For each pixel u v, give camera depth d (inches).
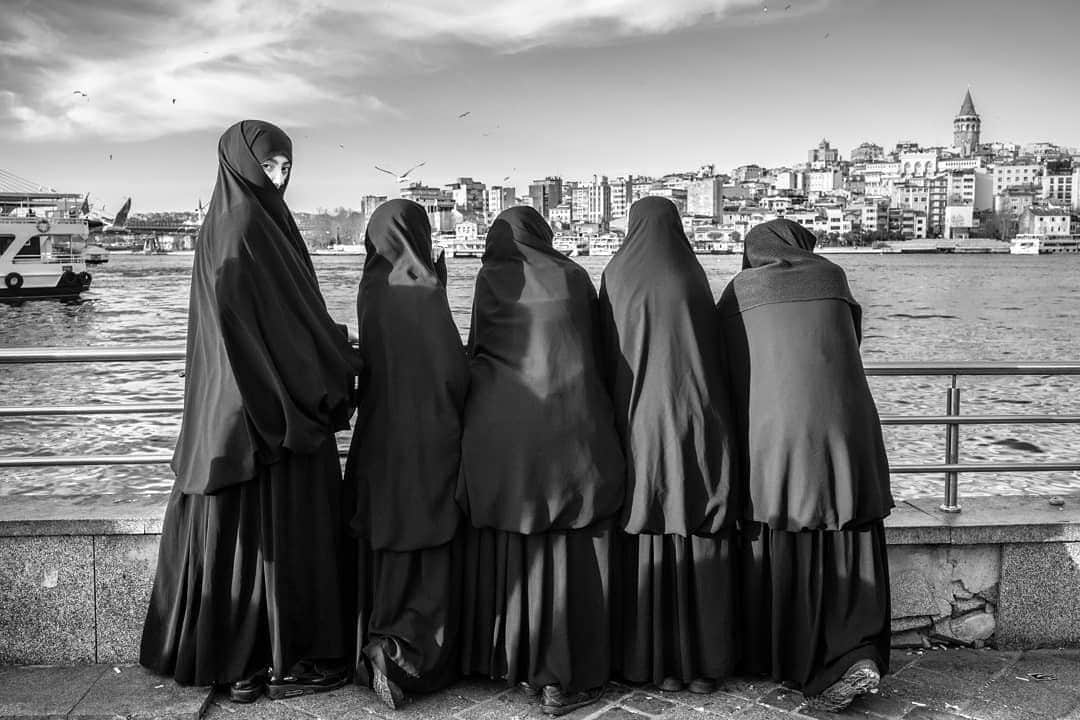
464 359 134.6
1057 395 981.8
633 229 139.9
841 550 132.1
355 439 136.2
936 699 135.3
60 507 146.0
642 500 130.6
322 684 134.7
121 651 142.0
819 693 129.6
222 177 130.7
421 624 130.9
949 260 6835.6
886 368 158.1
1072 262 6333.7
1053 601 153.6
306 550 131.9
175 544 133.8
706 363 133.1
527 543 131.2
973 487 571.2
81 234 1964.8
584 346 133.4
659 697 134.1
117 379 1075.9
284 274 127.6
